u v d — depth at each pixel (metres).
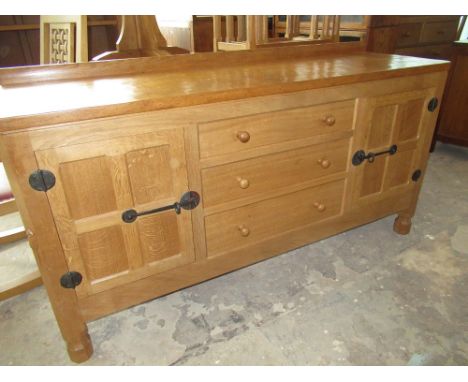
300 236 1.32
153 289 1.09
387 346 1.10
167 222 1.02
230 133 1.00
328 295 1.31
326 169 1.25
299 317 1.21
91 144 0.83
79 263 0.94
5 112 0.75
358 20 1.92
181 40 1.86
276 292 1.33
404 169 1.46
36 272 1.34
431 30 2.21
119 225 0.95
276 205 1.20
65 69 1.13
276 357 1.07
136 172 0.92
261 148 1.07
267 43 1.47
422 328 1.16
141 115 0.86
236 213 1.14
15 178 0.78
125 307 1.06
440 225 1.72
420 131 1.41
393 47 1.99
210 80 1.08
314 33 1.62
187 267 1.12
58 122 0.77
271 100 1.02
